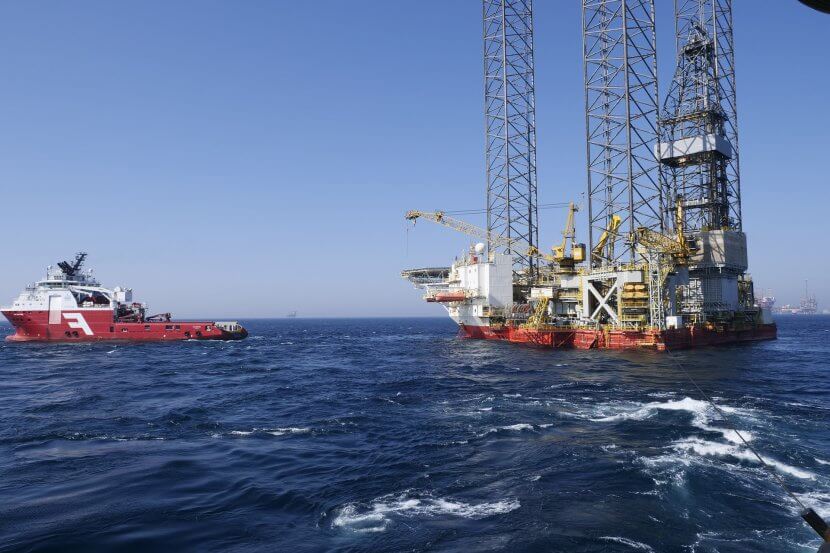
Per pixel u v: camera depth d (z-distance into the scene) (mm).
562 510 18188
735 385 45344
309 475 22438
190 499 19625
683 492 19719
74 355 79625
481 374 54594
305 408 37531
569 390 43188
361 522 17438
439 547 15484
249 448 26844
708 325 87938
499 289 100625
